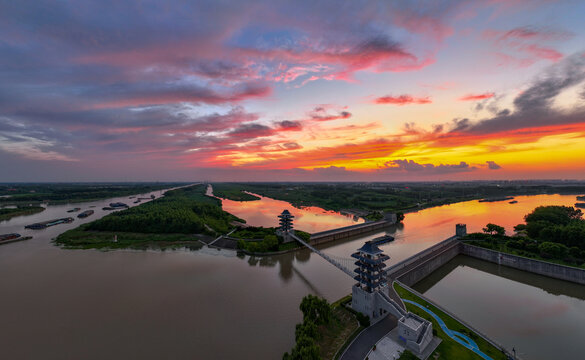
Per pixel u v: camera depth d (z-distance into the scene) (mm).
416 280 97188
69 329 66562
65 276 100375
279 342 61438
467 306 80062
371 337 60125
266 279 98000
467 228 181125
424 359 51750
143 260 119500
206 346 60156
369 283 68625
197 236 156500
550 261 101938
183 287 90812
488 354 53344
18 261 117500
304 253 132250
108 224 166000
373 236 168250
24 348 59594
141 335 64125
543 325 70125
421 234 170875
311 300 65125
